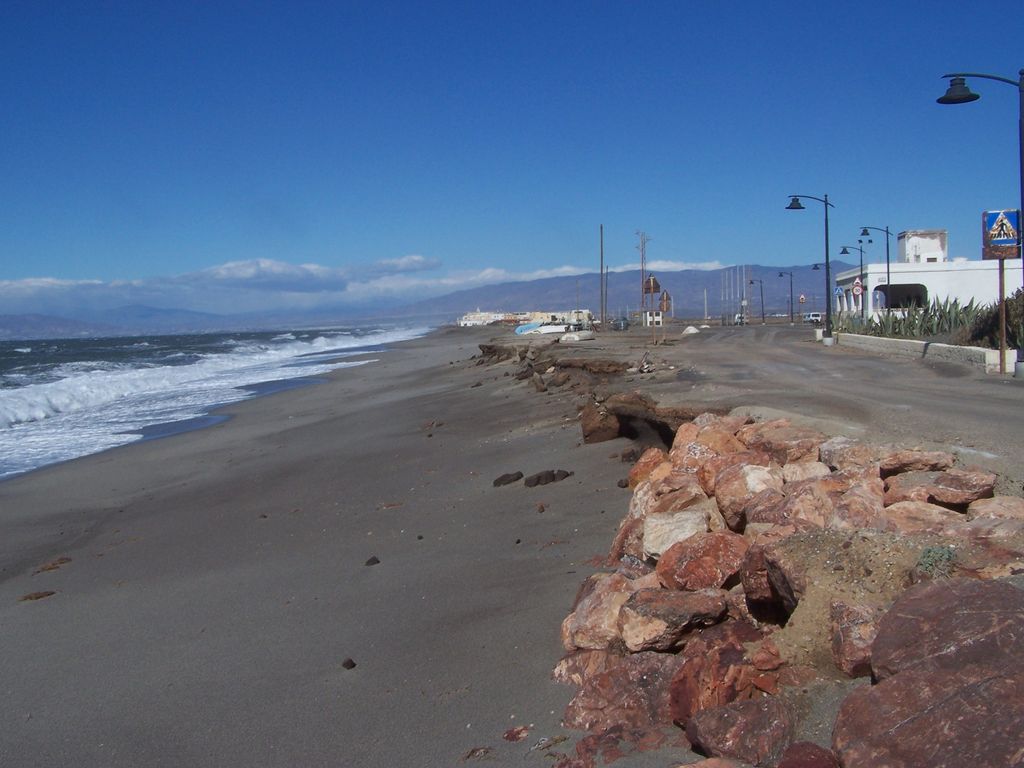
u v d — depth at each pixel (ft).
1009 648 13.11
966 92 59.93
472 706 19.86
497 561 31.37
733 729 14.93
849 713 13.39
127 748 20.35
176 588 33.88
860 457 28.27
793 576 17.83
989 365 67.41
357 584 31.32
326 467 58.49
